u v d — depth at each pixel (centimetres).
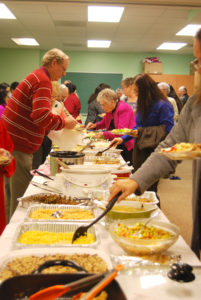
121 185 119
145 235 108
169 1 217
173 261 98
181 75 1027
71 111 603
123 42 920
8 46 1021
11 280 70
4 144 197
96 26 747
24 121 246
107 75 1089
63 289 68
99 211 145
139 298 80
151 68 1024
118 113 363
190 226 322
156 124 266
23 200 151
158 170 124
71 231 121
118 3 226
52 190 176
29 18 689
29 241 110
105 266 90
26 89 237
